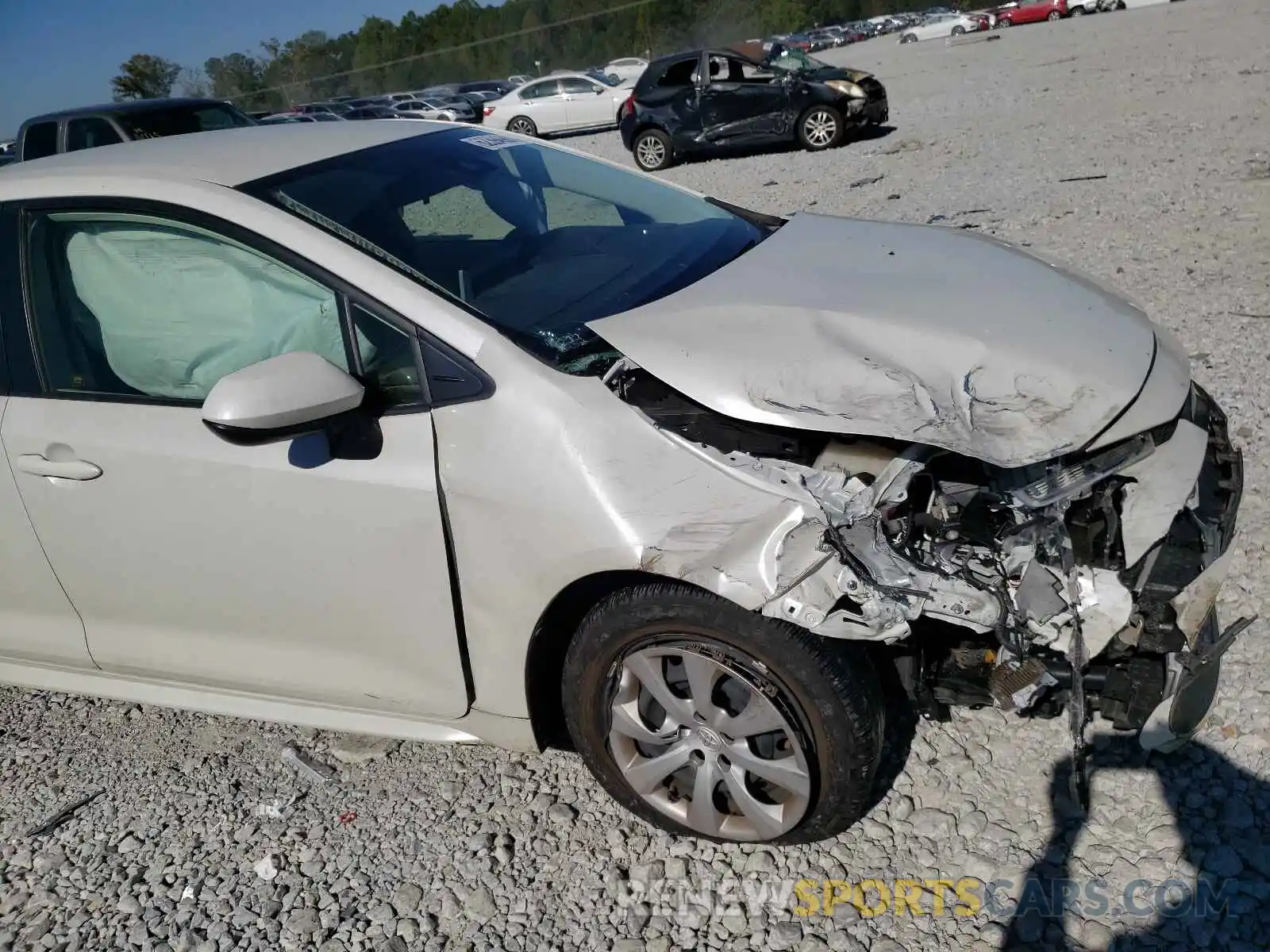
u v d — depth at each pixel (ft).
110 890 8.73
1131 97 42.29
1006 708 7.15
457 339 7.75
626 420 7.30
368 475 7.72
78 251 8.86
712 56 45.03
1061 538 6.95
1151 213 23.20
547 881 8.11
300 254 8.16
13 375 8.96
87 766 10.36
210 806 9.53
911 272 8.97
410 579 7.91
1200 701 7.84
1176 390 7.79
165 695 9.70
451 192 9.65
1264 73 43.21
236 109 36.22
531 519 7.32
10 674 10.34
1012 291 8.64
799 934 7.32
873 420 6.97
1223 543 7.32
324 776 9.66
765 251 9.62
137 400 8.59
